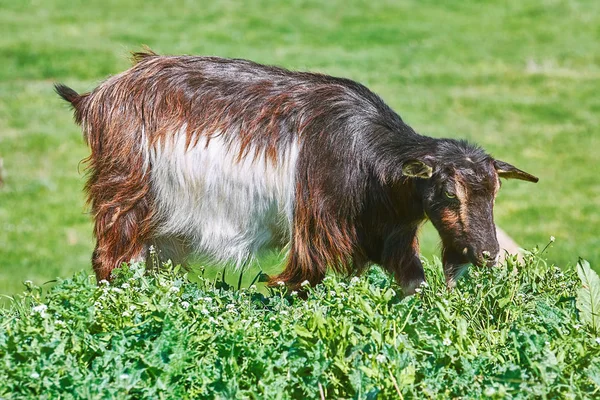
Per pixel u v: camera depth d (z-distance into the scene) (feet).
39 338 26.99
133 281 32.73
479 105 125.39
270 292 35.91
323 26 156.66
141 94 38.50
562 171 106.93
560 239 86.48
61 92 40.55
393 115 38.65
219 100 38.11
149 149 38.22
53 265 78.07
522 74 137.90
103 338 28.02
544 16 164.45
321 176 36.96
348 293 30.99
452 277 35.47
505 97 128.77
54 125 114.01
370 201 37.09
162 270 38.11
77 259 80.28
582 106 126.52
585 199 99.25
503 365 26.66
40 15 157.58
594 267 73.10
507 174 36.24
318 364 25.94
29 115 116.16
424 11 166.81
